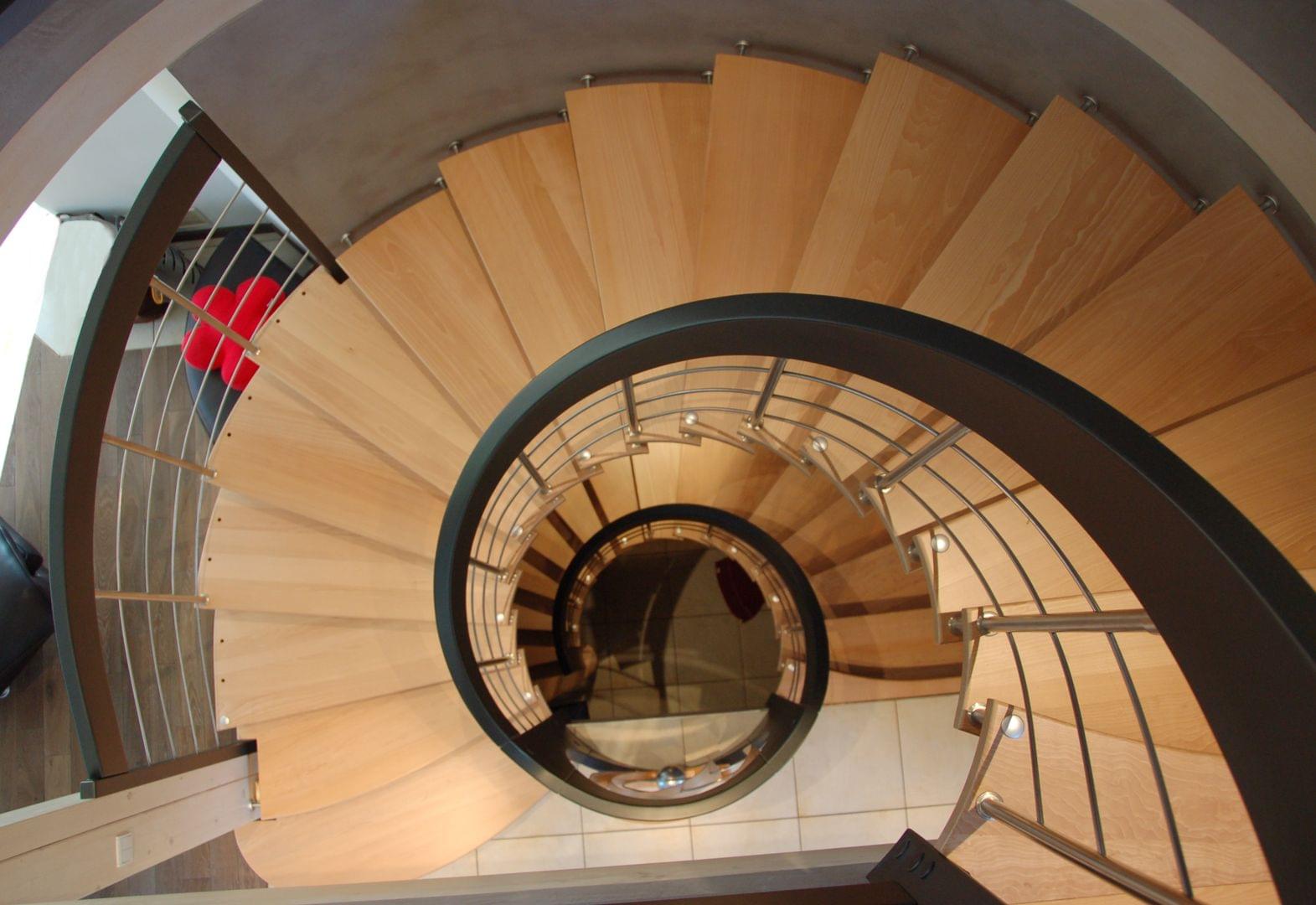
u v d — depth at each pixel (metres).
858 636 4.07
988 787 1.94
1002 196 2.40
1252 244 2.09
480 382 2.90
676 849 3.86
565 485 3.40
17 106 1.40
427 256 2.91
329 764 3.33
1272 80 1.86
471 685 2.76
